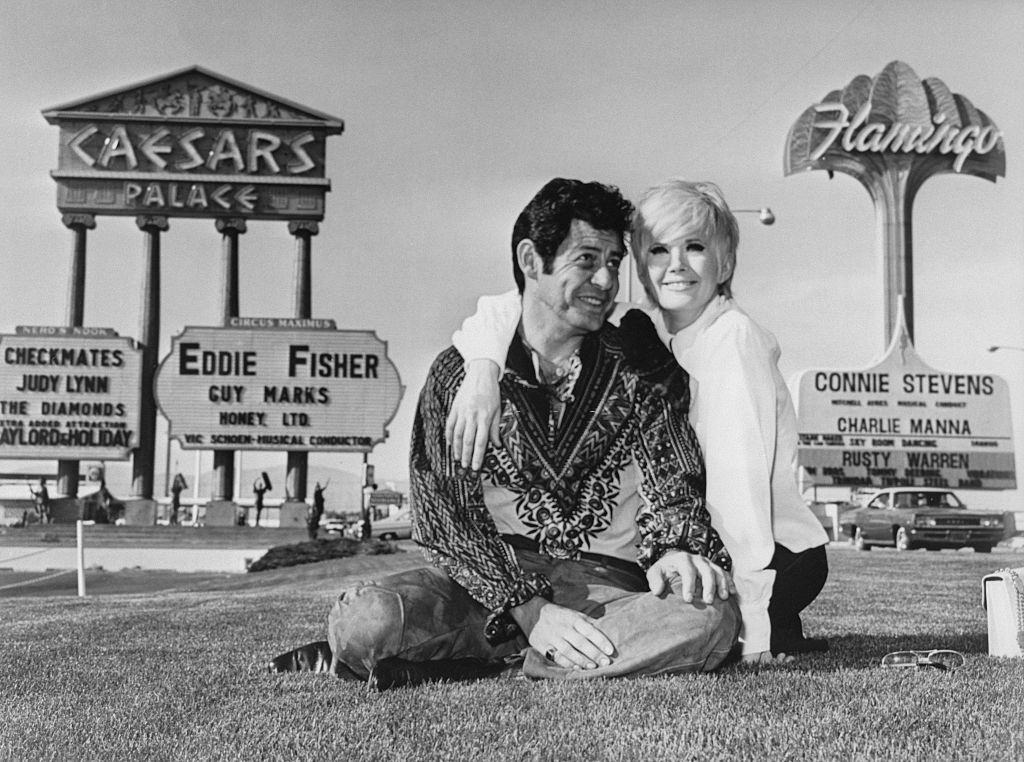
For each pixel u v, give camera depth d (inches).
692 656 143.0
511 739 114.3
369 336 1489.9
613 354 148.2
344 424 1481.3
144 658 195.0
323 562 894.4
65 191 1508.4
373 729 120.0
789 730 117.0
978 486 1469.0
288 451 1485.0
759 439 153.9
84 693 152.6
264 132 1520.7
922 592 385.7
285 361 1485.0
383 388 1486.2
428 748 111.4
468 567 140.8
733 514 154.2
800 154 1569.9
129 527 1449.3
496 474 146.0
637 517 148.5
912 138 1582.2
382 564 760.3
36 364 1494.8
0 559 1270.9
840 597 355.3
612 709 125.9
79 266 1514.5
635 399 147.5
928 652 169.6
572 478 146.4
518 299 147.9
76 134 1513.3
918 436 1467.8
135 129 1517.0
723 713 124.0
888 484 1456.7
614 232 141.2
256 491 1518.2
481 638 149.4
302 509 1480.1
